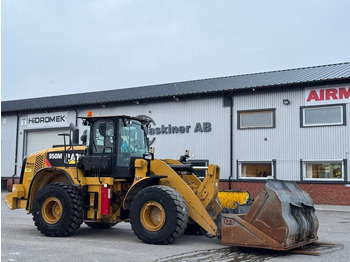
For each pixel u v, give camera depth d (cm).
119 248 805
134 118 994
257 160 2169
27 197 1023
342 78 1936
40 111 3011
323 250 793
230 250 794
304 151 2047
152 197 852
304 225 798
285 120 2108
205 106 2353
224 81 2598
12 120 3131
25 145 3083
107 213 923
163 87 2855
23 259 695
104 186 934
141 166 920
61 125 2909
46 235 953
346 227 1208
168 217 834
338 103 1977
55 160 1024
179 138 2419
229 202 988
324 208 1888
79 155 967
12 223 1198
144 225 859
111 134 962
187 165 980
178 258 718
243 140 2219
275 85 2086
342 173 1948
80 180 945
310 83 2027
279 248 736
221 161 2275
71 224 930
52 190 951
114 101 2611
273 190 758
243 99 2238
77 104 2777
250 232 765
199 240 909
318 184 1991
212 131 2317
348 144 1942
